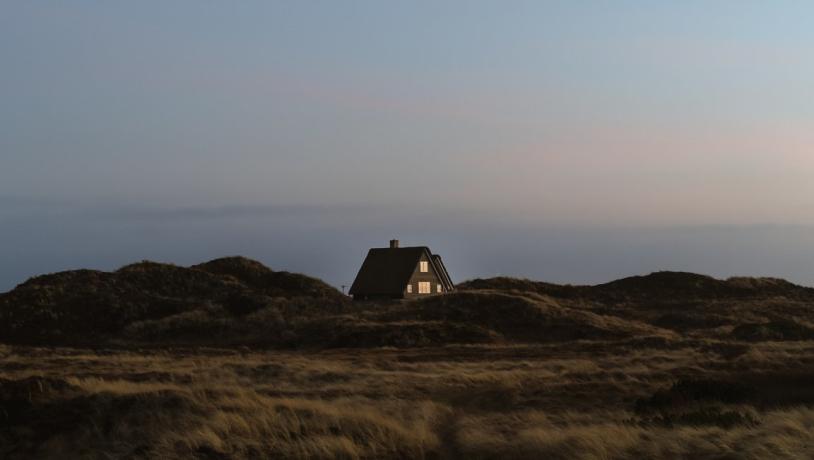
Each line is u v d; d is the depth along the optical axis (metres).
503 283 96.50
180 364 40.16
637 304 86.88
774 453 16.31
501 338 58.84
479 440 19.02
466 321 63.88
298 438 19.02
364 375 33.97
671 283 97.38
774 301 85.56
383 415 22.27
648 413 22.75
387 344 55.19
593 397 26.81
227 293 75.69
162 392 22.69
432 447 19.14
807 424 19.47
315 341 58.56
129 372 35.44
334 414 21.05
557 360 42.19
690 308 81.19
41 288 70.75
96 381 25.91
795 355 38.31
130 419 20.88
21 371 36.12
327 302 74.12
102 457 18.62
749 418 20.48
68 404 21.86
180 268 81.38
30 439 20.16
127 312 66.38
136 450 18.66
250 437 19.25
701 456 16.61
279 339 60.25
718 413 20.91
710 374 31.80
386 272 83.12
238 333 62.50
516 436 19.28
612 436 18.11
